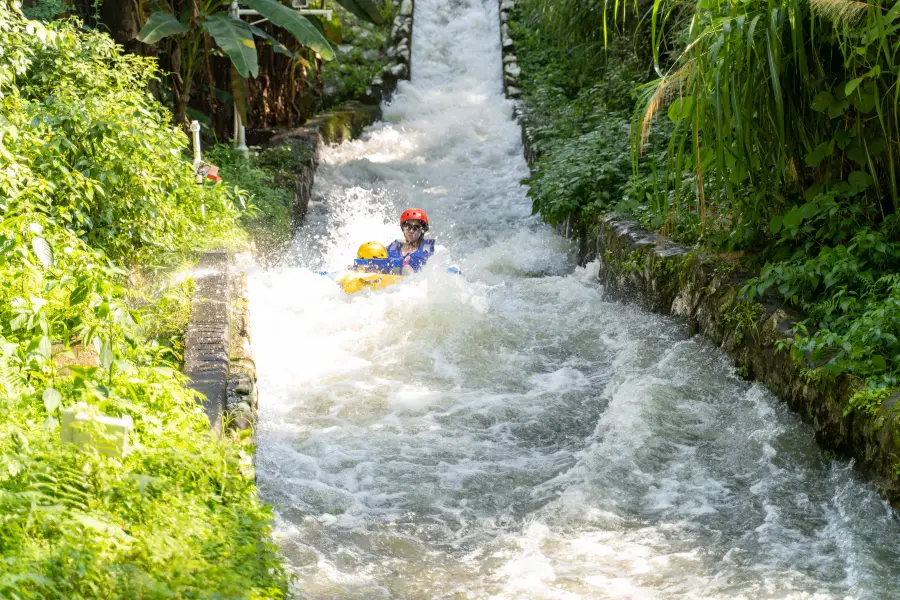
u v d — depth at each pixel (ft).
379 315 25.81
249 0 36.40
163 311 19.86
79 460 11.07
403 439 19.42
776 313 20.88
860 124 21.17
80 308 15.16
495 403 21.33
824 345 18.31
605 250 30.55
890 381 16.96
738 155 22.26
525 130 51.47
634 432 19.27
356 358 23.40
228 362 17.83
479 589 14.20
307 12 44.37
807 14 21.21
